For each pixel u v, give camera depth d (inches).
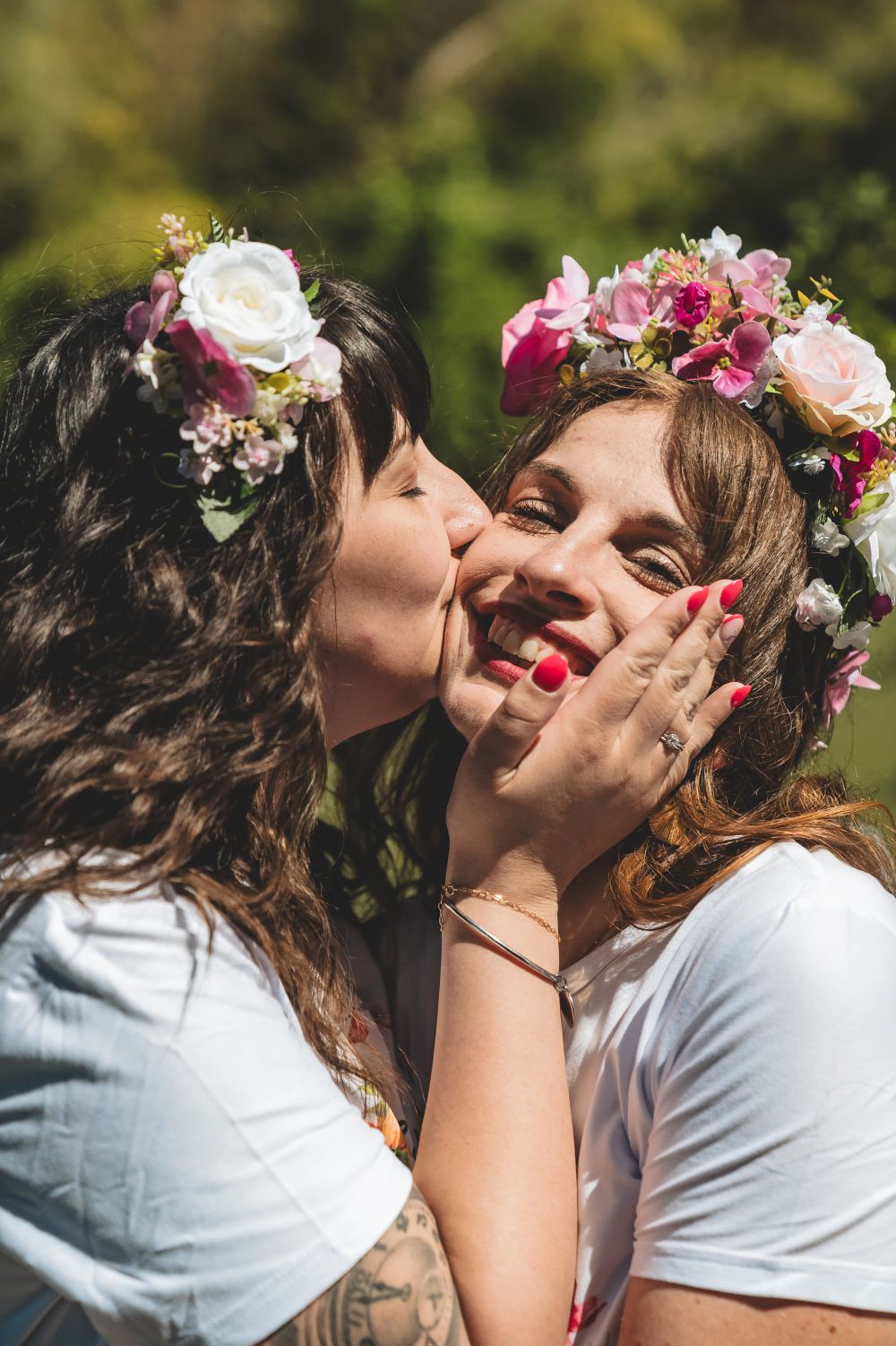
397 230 385.4
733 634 71.1
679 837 73.4
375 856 96.1
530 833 68.6
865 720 209.8
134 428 66.4
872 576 80.4
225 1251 54.1
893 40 436.8
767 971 61.9
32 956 57.6
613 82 478.3
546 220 397.1
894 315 242.8
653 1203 62.2
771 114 416.2
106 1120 54.8
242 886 65.1
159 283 65.7
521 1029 65.6
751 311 81.6
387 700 77.1
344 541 71.2
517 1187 61.0
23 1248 55.6
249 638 66.4
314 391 67.0
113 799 62.2
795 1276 57.3
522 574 74.3
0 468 70.1
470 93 484.1
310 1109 56.7
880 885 66.8
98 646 64.9
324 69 494.9
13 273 378.0
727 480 75.0
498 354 352.2
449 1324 56.4
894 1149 58.2
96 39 476.4
